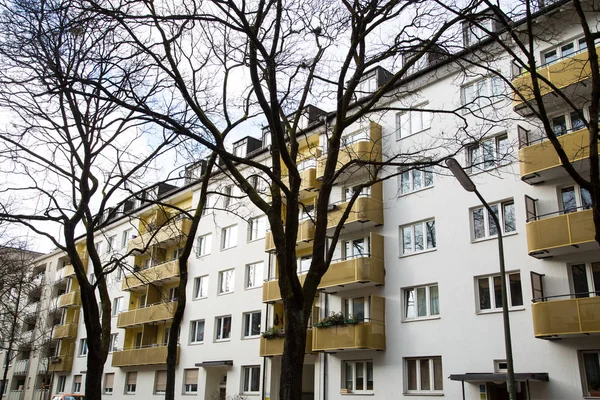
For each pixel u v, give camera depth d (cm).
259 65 988
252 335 2683
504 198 1811
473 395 1714
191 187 3356
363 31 967
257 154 2925
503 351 1684
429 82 2139
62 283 4719
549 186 1711
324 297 2319
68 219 1161
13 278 3053
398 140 2198
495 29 1816
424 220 2044
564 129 1730
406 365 1955
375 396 2003
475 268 1830
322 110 1948
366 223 2186
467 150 1956
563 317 1481
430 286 1972
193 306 3078
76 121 1177
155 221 2256
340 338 2041
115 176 1272
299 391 816
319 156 2370
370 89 2367
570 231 1539
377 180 1007
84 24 952
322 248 901
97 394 1102
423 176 2097
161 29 965
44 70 1026
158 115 844
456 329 1825
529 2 959
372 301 2045
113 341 3762
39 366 4650
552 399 1538
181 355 3039
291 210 866
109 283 3912
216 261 3025
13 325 3653
